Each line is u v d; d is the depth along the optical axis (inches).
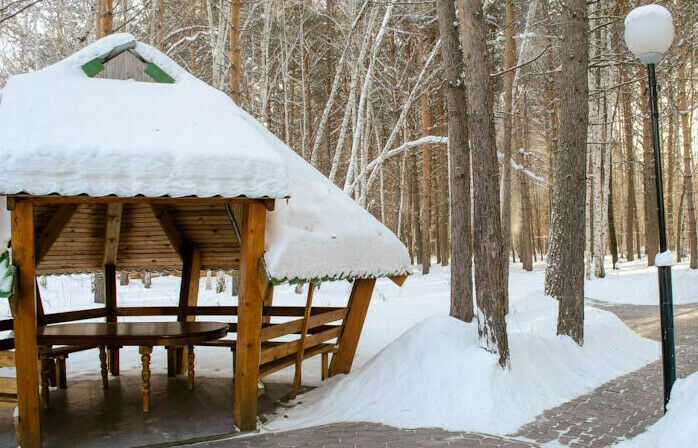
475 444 209.6
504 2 740.0
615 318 432.1
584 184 364.2
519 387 266.5
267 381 340.2
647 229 1040.2
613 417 248.2
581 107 362.3
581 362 334.6
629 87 963.3
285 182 232.7
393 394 263.3
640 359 376.8
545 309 484.4
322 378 332.5
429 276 1008.2
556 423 239.3
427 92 877.2
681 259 1220.5
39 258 297.0
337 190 331.6
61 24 798.5
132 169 218.4
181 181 221.9
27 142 210.8
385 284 912.9
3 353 227.1
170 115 248.7
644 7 236.1
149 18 772.0
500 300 269.9
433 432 226.7
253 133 249.6
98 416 271.9
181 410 280.8
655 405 267.9
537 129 1300.4
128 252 382.0
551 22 673.6
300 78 1071.6
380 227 324.8
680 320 571.8
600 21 756.0
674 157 1251.2
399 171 1176.2
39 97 237.3
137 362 408.5
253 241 239.3
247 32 900.0
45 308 601.9
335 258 269.0
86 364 398.9
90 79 261.3
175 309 372.5
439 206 1211.9
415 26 879.7
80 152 213.9
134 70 274.7
